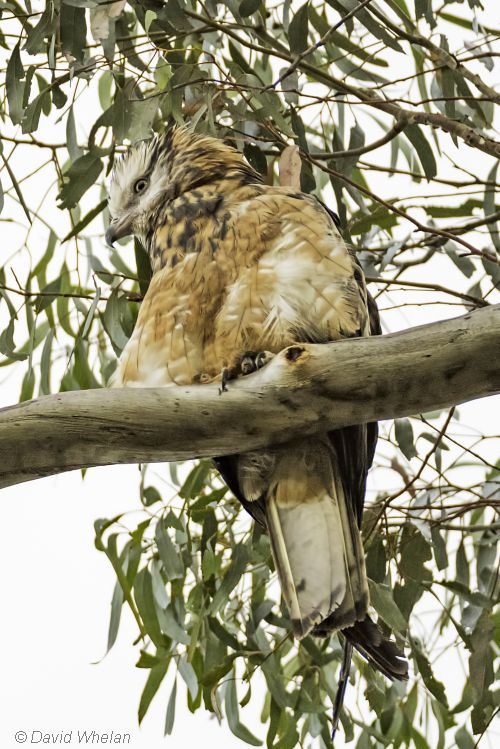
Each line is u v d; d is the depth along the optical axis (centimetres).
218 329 675
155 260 742
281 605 803
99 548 799
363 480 709
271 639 880
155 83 763
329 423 583
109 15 665
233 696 824
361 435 680
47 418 552
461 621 785
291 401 567
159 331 693
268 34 851
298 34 759
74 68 718
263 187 725
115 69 767
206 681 766
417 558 797
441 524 820
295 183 738
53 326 868
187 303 688
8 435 550
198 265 690
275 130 812
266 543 807
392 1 818
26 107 761
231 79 769
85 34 706
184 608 805
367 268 850
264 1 853
